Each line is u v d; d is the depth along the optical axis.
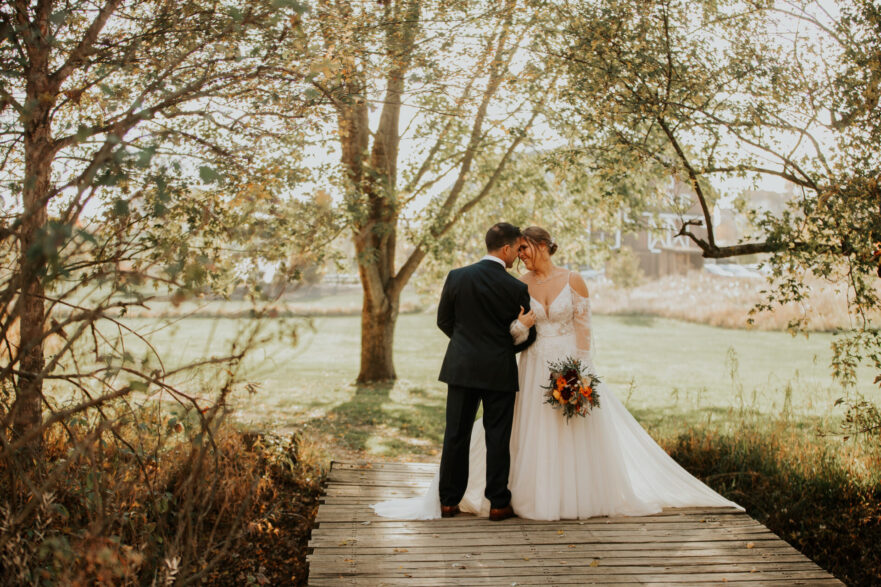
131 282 2.82
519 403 4.49
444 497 4.38
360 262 10.97
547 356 4.39
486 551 3.83
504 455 4.29
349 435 8.45
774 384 12.25
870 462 6.02
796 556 3.78
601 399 4.48
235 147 4.25
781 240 5.03
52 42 3.65
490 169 11.49
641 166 5.76
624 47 5.43
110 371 2.71
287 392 11.18
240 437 5.77
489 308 4.24
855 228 4.71
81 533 2.97
